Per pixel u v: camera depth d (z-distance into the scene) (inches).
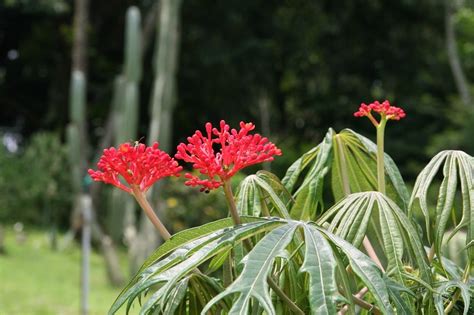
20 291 353.1
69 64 752.3
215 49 679.7
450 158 81.4
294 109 827.4
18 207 564.1
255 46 684.1
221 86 714.2
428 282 73.7
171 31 462.6
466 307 73.0
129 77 454.3
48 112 764.6
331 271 60.9
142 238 424.2
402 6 742.5
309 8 732.7
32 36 760.3
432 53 777.6
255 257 62.1
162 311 72.1
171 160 73.7
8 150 592.7
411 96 786.8
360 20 757.9
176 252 72.0
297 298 75.1
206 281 77.3
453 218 84.7
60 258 464.4
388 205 76.4
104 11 753.6
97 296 368.2
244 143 69.3
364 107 85.0
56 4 665.6
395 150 723.4
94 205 577.9
